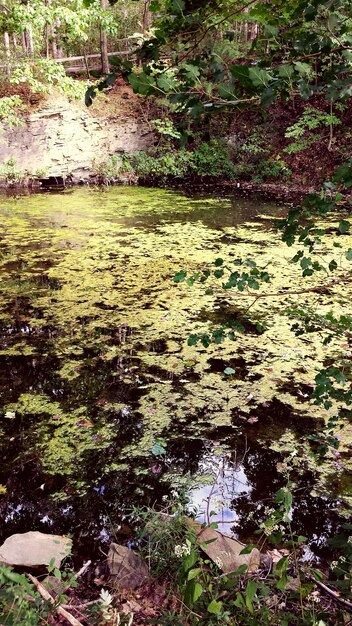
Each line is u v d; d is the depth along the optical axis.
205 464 2.79
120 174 12.58
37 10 8.30
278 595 1.76
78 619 1.71
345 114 11.89
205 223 8.34
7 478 2.67
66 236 7.32
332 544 1.57
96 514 2.44
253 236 7.48
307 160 12.01
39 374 3.67
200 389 3.49
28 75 10.52
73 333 4.28
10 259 6.22
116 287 5.32
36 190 11.39
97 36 14.20
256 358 3.90
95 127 12.54
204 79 1.08
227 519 2.40
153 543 2.11
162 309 4.77
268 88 0.97
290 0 1.14
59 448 2.91
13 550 2.06
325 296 5.00
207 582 1.69
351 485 2.64
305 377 3.63
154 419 3.18
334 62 1.02
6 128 11.53
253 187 12.29
